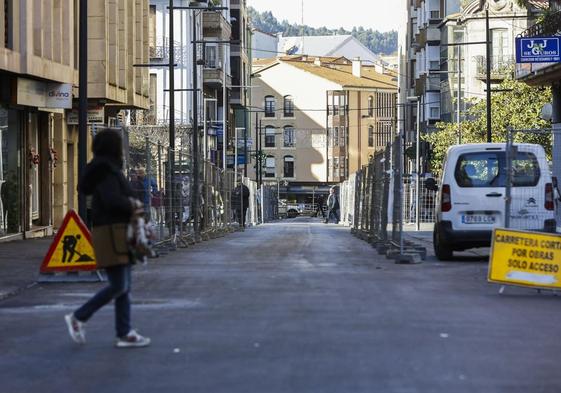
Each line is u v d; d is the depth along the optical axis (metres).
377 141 172.38
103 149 12.34
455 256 27.64
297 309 15.44
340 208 76.81
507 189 21.39
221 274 21.39
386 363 11.12
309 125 169.00
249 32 140.12
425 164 58.16
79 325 12.49
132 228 12.16
